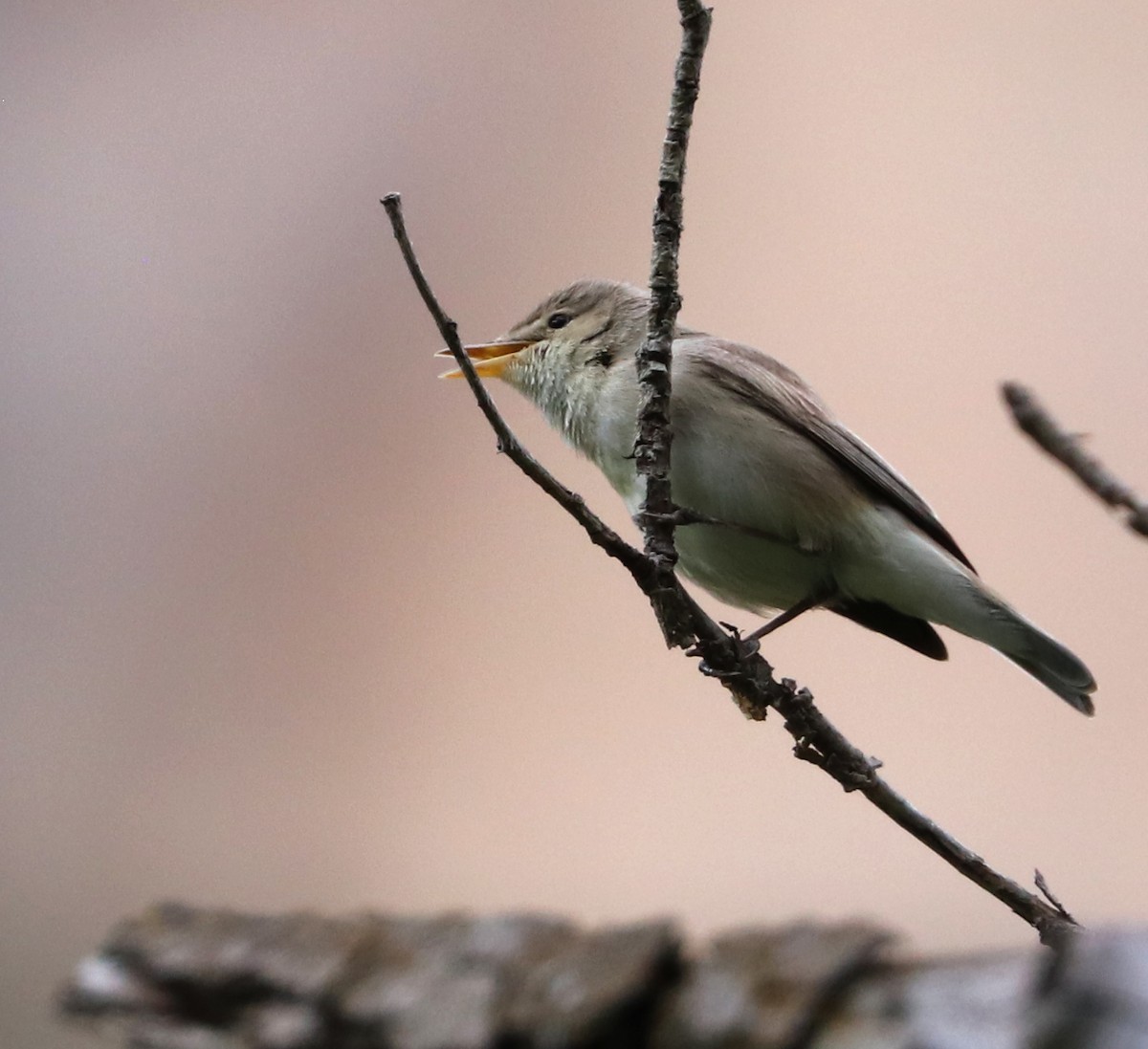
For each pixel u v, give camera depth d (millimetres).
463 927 7414
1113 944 2877
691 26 6051
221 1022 7430
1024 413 4375
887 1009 6262
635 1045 6738
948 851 5691
